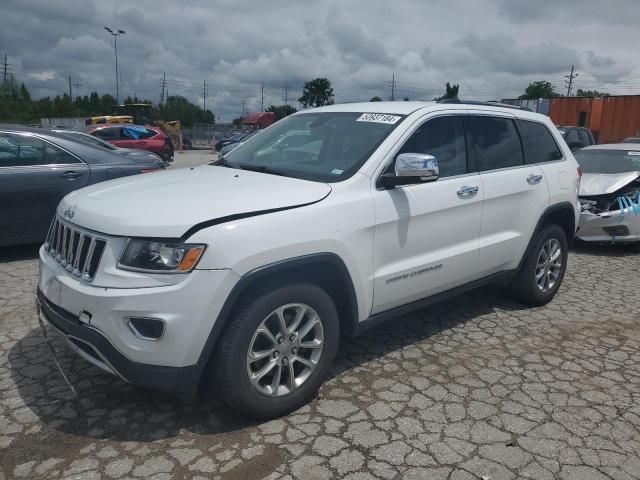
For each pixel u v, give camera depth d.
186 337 2.79
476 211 4.29
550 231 5.14
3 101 73.25
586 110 22.95
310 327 3.29
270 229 3.02
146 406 3.35
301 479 2.73
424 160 3.47
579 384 3.79
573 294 5.81
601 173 8.46
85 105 89.75
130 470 2.77
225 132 46.72
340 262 3.34
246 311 2.98
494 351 4.29
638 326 4.91
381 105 4.33
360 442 3.04
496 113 4.73
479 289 5.80
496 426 3.24
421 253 3.92
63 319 3.03
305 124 4.42
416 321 4.89
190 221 2.86
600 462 2.94
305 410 3.35
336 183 3.50
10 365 3.83
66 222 3.32
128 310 2.77
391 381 3.75
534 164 4.99
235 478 2.72
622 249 8.14
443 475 2.79
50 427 3.12
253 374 3.09
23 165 6.38
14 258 6.62
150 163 7.45
